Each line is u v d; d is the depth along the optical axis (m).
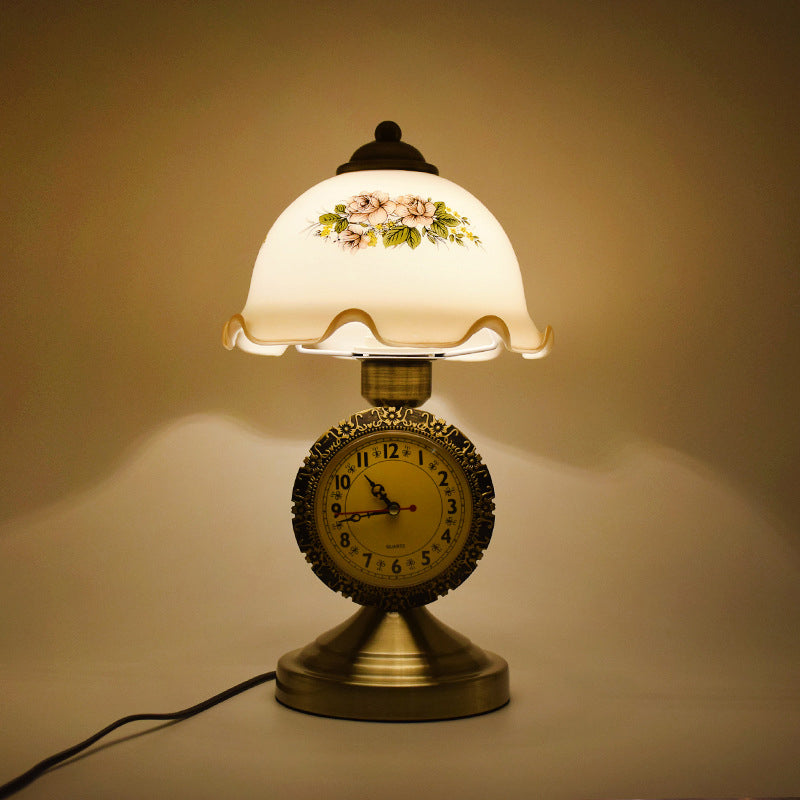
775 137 0.95
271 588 0.96
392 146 0.81
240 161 0.94
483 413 0.95
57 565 0.94
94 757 0.72
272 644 0.95
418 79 0.95
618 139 0.95
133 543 0.95
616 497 0.96
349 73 0.94
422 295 0.73
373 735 0.75
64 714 0.79
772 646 0.93
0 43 0.92
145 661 0.91
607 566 0.96
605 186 0.95
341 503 0.79
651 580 0.96
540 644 0.94
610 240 0.95
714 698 0.83
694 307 0.95
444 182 0.80
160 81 0.94
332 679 0.78
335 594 0.96
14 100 0.93
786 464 0.95
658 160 0.95
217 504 0.95
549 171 0.95
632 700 0.82
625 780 0.69
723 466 0.95
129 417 0.94
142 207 0.94
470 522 0.80
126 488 0.94
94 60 0.93
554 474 0.96
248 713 0.79
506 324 0.73
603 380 0.95
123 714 0.79
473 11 0.95
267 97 0.94
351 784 0.69
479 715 0.79
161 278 0.94
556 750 0.73
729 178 0.95
